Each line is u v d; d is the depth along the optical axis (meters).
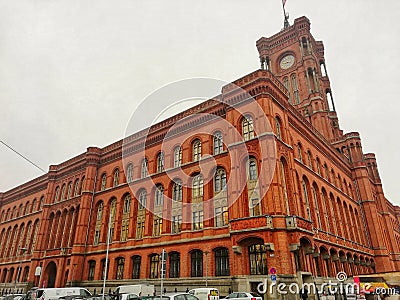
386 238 56.22
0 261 60.56
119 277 38.38
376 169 62.72
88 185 47.72
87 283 40.75
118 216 42.34
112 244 40.97
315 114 60.97
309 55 66.50
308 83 64.38
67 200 50.81
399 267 53.47
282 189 28.92
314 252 30.86
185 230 33.41
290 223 26.34
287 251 25.45
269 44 75.31
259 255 27.02
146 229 37.72
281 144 31.27
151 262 35.97
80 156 52.53
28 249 54.28
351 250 41.69
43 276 46.53
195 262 31.58
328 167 45.44
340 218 43.00
